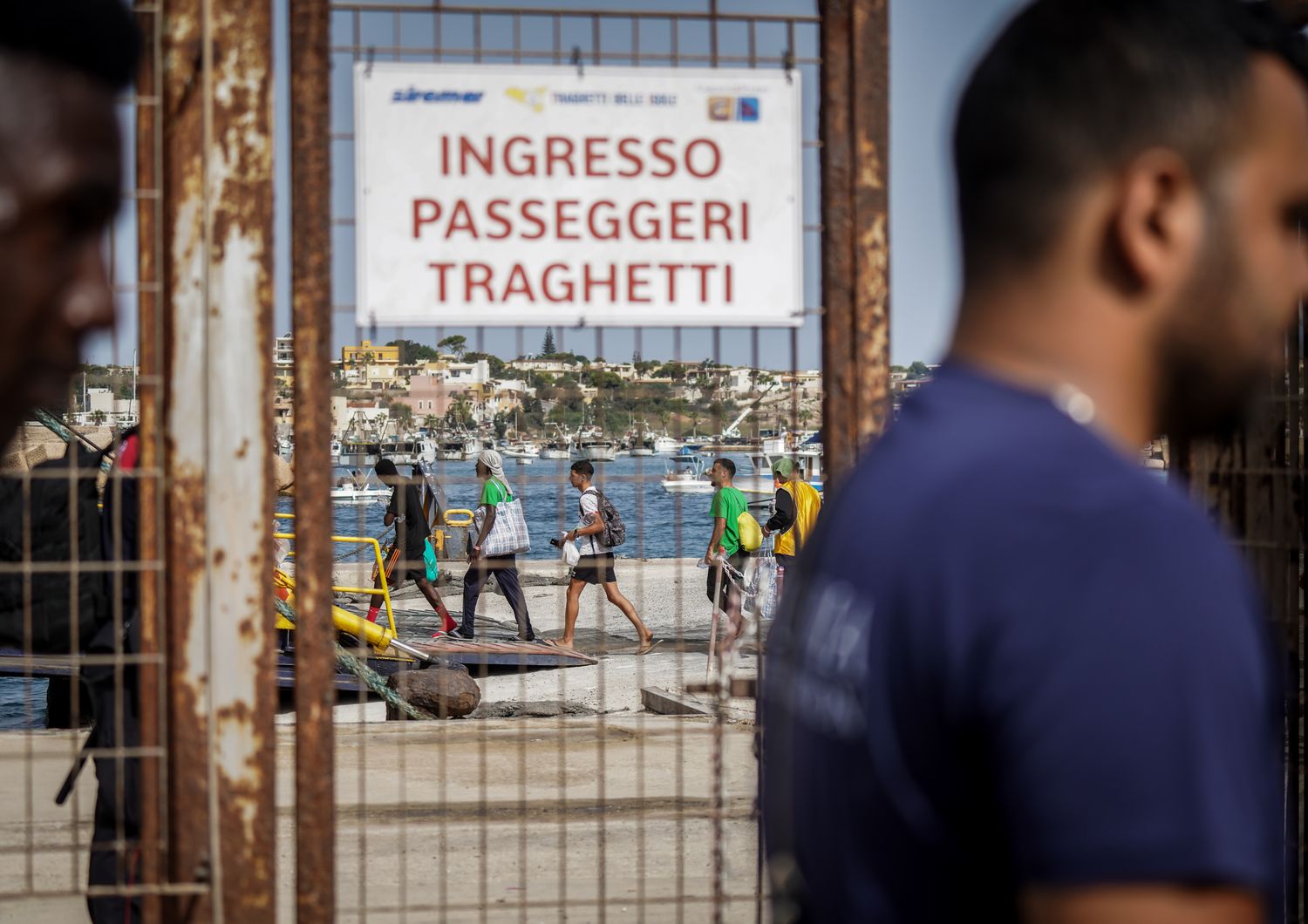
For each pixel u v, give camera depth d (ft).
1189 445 10.72
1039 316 3.84
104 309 2.61
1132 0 3.79
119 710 9.52
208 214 9.25
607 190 10.09
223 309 9.28
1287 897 9.86
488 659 37.01
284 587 31.14
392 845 18.02
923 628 3.52
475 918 14.92
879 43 10.11
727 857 17.58
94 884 11.88
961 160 4.02
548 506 72.28
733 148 10.18
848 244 10.08
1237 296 3.77
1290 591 9.85
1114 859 3.09
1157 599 3.22
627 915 15.11
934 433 3.85
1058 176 3.75
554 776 21.86
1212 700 3.14
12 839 18.67
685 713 28.04
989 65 3.95
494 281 9.98
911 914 3.57
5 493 11.79
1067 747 3.17
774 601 36.19
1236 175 3.73
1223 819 3.07
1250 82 3.73
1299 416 9.72
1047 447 3.61
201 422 9.29
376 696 32.58
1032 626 3.30
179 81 9.22
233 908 9.27
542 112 10.03
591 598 59.26
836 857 3.79
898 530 3.69
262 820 9.31
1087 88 3.72
